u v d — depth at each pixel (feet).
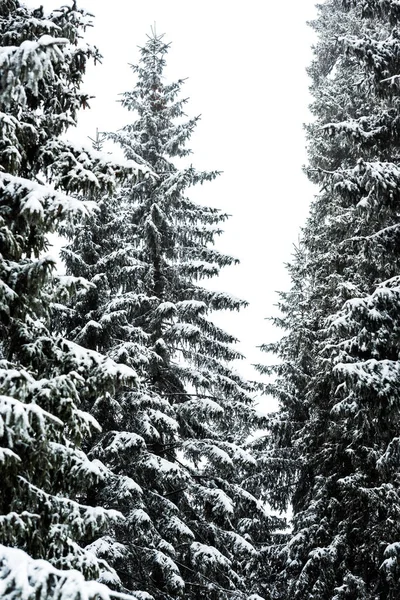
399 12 41.34
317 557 45.34
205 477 47.09
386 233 35.99
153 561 37.45
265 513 46.88
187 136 55.98
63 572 14.75
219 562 40.86
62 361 21.25
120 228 47.37
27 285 20.03
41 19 23.82
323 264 51.85
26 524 18.19
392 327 33.65
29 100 24.47
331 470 50.70
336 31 73.92
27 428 17.62
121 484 37.04
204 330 50.78
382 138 38.47
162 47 60.18
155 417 41.86
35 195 19.74
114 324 43.29
